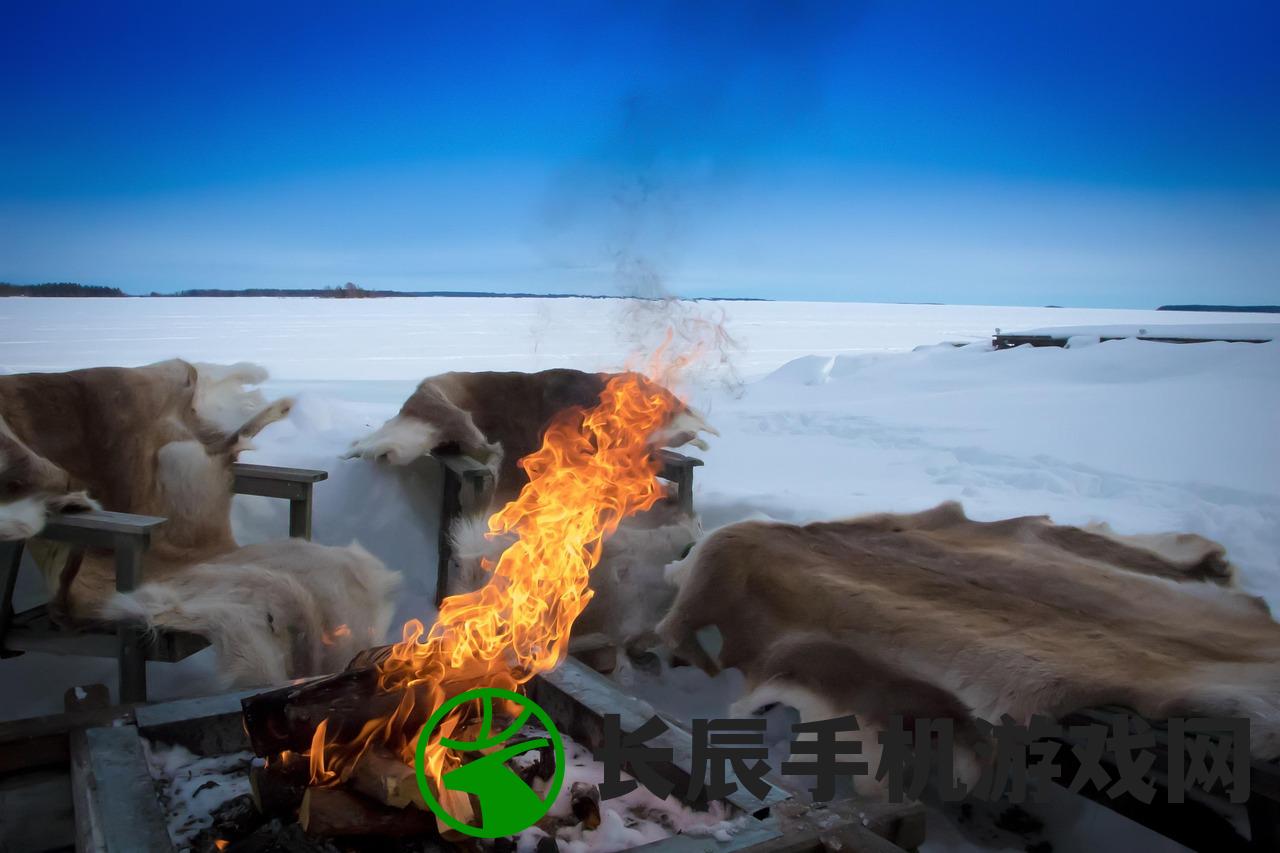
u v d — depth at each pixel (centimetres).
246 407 344
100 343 1698
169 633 234
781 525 297
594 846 170
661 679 297
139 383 312
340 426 492
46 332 2058
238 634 231
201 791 182
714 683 296
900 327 4156
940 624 223
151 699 270
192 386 333
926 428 764
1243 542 425
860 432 759
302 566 271
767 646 245
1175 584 261
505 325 2920
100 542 238
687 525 331
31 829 187
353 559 281
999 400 895
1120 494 535
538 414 398
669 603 306
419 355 1587
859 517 320
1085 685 191
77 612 244
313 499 383
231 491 320
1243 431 720
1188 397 866
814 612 246
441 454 354
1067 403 868
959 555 285
